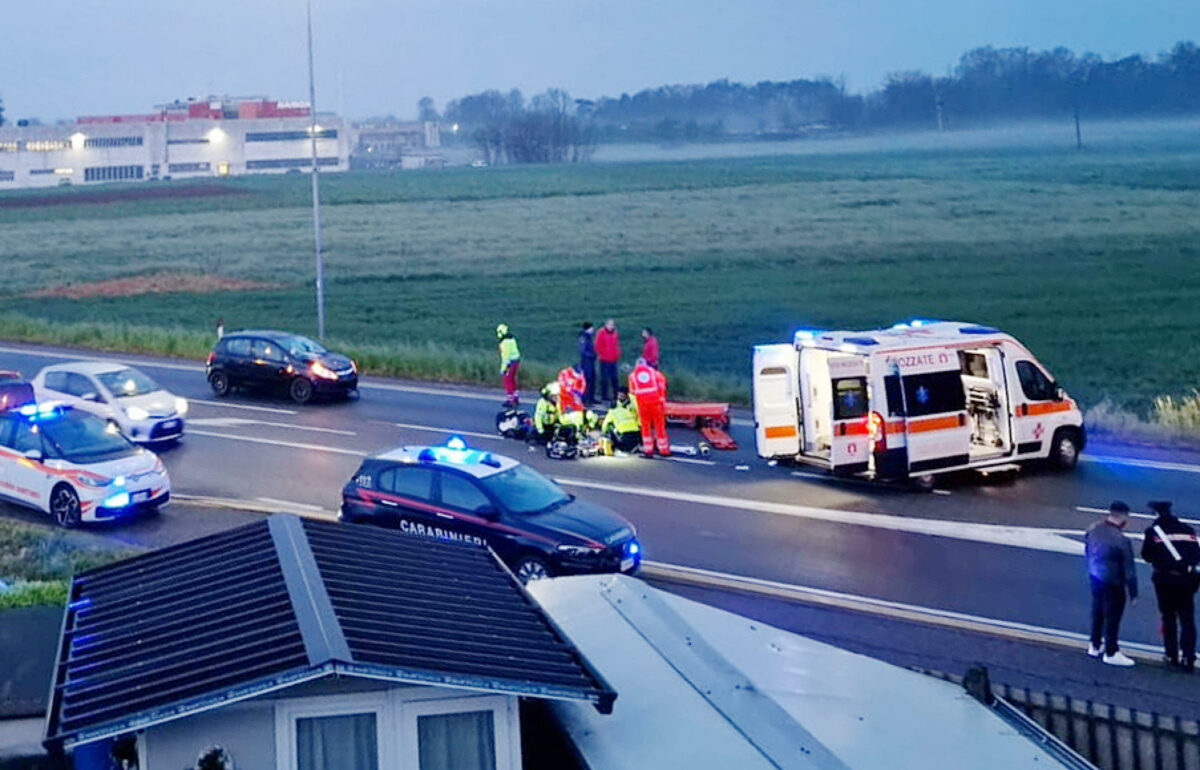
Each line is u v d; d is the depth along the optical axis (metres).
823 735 7.48
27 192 114.81
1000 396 22.86
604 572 16.30
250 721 6.83
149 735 6.81
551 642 8.05
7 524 20.59
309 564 8.52
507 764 7.11
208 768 6.75
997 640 15.21
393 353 37.44
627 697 7.89
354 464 24.75
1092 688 13.66
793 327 52.44
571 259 73.62
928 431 21.70
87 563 18.25
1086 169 114.81
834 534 19.64
